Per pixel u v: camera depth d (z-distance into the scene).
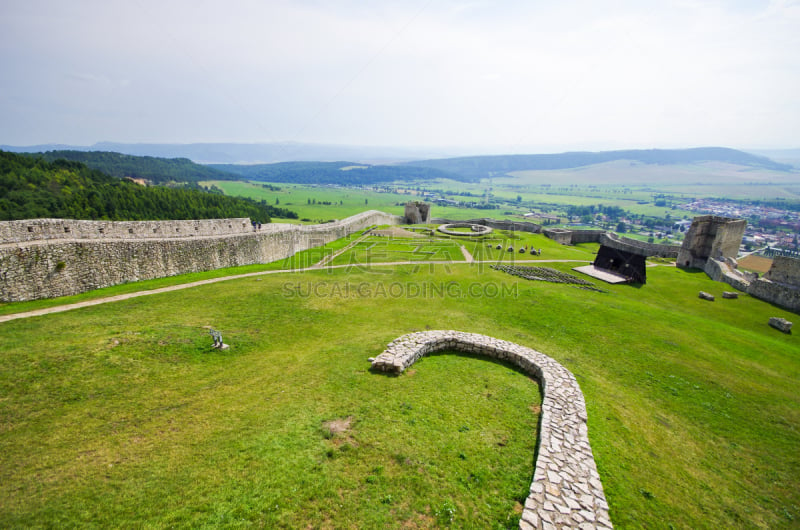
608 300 26.20
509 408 11.82
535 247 45.81
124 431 9.75
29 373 11.59
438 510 7.77
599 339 18.86
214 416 10.59
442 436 10.13
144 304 19.44
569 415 11.24
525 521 7.43
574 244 58.41
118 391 11.50
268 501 7.66
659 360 16.92
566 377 13.53
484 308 23.14
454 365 14.60
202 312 18.94
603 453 10.03
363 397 11.84
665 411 13.08
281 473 8.40
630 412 12.46
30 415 10.02
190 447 9.20
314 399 11.64
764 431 12.47
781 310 26.91
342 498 7.87
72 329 15.04
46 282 19.42
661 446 11.05
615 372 15.60
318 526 7.22
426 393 12.30
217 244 28.88
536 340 18.39
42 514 7.15
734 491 9.75
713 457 11.00
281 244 35.81
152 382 12.20
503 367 14.70
